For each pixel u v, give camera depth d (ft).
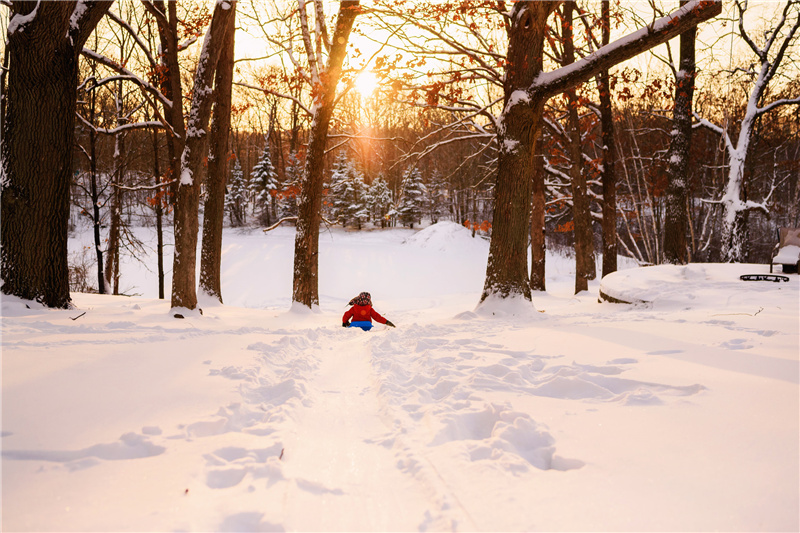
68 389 13.03
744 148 70.69
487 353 19.13
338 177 215.10
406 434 10.75
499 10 40.68
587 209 69.87
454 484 8.20
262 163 208.54
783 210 123.54
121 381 14.14
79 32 31.09
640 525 6.69
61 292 31.09
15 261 29.89
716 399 11.93
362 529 7.00
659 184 97.25
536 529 6.68
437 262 147.43
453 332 26.30
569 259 143.84
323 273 128.88
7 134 30.01
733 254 70.69
